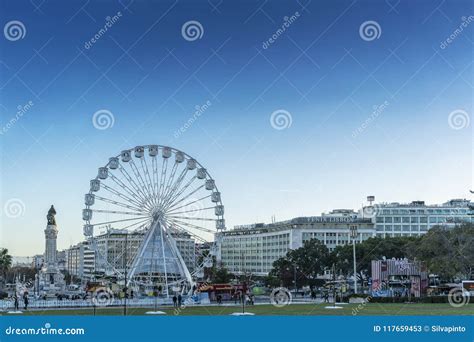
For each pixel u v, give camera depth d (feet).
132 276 469.57
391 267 490.49
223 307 369.50
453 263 480.64
